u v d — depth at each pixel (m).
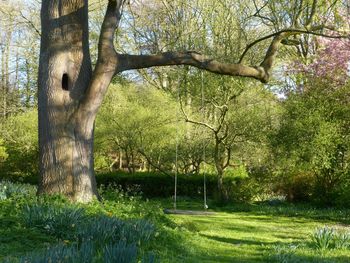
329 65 17.83
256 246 9.19
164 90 26.22
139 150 24.19
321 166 16.84
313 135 16.27
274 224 13.57
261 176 20.31
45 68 9.97
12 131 26.38
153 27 23.86
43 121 9.91
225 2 19.97
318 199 18.17
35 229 7.27
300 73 19.36
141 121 23.66
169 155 24.41
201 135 22.84
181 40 20.22
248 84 20.31
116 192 12.06
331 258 7.84
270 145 17.91
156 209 10.33
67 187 9.74
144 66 10.45
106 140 24.41
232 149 21.42
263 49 20.97
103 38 10.06
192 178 23.45
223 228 12.15
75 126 9.93
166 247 7.62
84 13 10.25
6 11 23.55
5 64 33.94
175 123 23.55
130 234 6.96
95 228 6.80
